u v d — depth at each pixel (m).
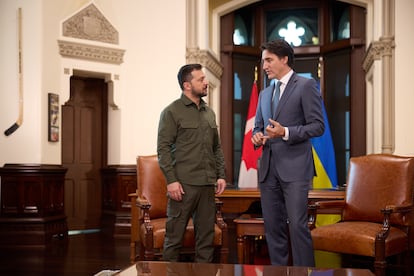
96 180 7.51
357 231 3.44
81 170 7.40
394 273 4.14
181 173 3.34
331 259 4.76
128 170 7.10
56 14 6.69
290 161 2.96
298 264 2.91
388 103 6.45
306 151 2.98
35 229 6.17
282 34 8.83
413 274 4.12
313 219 3.71
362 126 8.01
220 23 8.60
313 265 2.94
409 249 3.65
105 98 7.54
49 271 4.43
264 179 3.08
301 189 2.93
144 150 7.26
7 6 6.43
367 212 3.81
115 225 7.04
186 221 3.35
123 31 7.24
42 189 6.27
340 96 8.34
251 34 8.87
